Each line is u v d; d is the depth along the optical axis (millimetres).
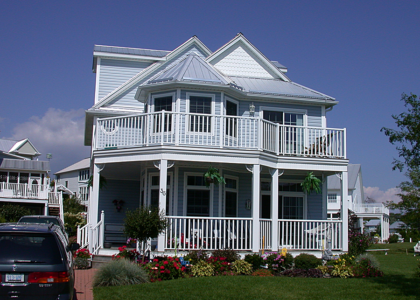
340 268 12773
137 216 12102
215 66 18984
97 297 9172
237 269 12586
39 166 39750
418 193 27344
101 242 14398
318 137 16141
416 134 13445
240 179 17000
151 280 11172
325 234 14984
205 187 15617
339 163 15391
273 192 14727
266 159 14469
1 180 38375
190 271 12195
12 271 6871
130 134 16078
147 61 22328
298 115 17906
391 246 31906
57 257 7160
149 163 15070
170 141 15422
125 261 11258
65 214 31109
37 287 6891
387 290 10648
